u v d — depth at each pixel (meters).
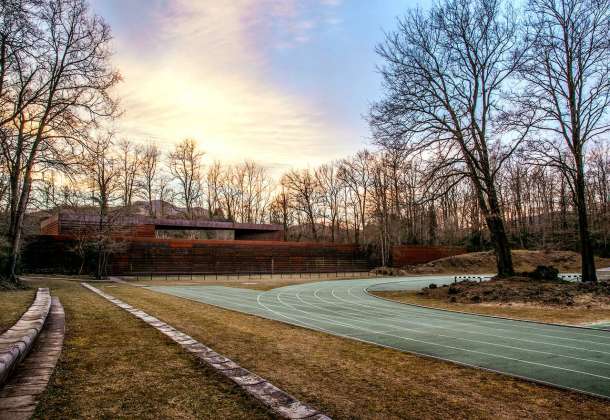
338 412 5.59
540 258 64.31
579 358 9.92
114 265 49.97
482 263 66.75
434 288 28.56
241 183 93.81
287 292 30.77
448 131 27.31
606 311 18.61
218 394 5.90
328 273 63.16
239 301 23.02
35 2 13.36
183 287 33.50
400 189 28.70
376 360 8.88
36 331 9.14
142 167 74.75
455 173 26.61
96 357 7.72
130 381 6.36
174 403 5.50
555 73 25.88
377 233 69.38
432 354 10.10
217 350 8.99
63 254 46.53
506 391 6.95
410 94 27.69
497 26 27.75
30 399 5.40
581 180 25.73
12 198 25.06
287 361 8.35
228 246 59.09
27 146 22.83
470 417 5.65
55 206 29.58
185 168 78.69
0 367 5.67
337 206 91.88
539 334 13.44
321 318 16.73
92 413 5.05
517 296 22.41
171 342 9.23
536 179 27.06
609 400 6.59
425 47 28.59
